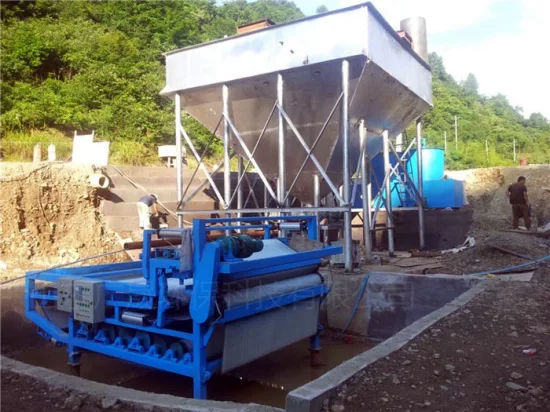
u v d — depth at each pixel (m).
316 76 8.23
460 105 73.56
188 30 24.55
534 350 4.46
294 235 5.82
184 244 4.15
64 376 4.23
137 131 16.69
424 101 10.41
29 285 5.79
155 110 18.31
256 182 13.47
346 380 3.71
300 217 6.12
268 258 4.67
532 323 5.30
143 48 21.77
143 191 11.61
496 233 11.57
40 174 9.98
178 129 9.97
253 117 9.51
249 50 8.70
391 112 9.80
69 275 5.55
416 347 4.59
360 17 7.60
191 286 4.42
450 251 10.38
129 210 11.08
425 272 8.17
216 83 9.14
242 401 4.99
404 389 3.66
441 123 65.31
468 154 56.50
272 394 5.19
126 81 18.31
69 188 10.30
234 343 4.49
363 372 3.91
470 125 68.38
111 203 10.82
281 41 8.33
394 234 12.18
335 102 8.41
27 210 9.61
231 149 10.45
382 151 12.03
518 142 71.56
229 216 9.55
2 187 9.35
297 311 5.48
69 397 3.76
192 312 4.21
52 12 22.17
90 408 3.62
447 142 60.72
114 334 5.08
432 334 4.98
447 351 4.50
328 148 8.88
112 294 4.94
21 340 6.62
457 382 3.83
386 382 3.76
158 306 4.44
